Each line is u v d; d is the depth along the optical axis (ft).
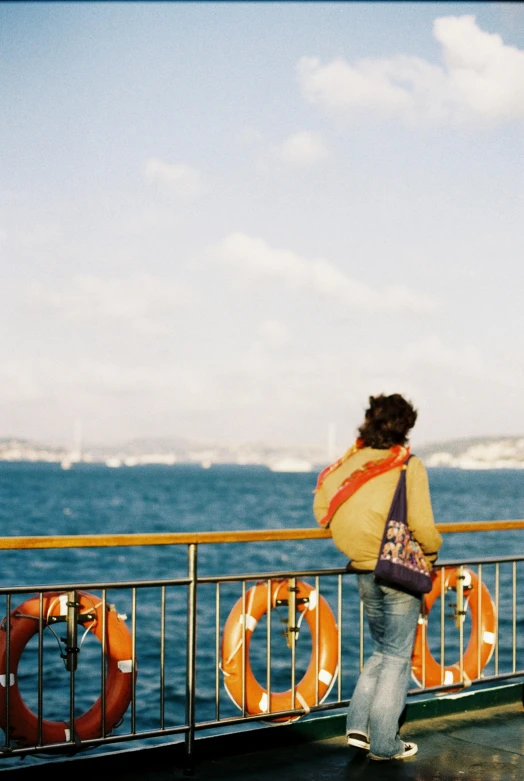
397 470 13.26
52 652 38.65
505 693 17.37
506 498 254.88
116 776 13.41
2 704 13.15
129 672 13.85
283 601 15.37
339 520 13.46
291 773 13.56
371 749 14.03
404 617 13.61
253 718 14.60
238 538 14.07
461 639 17.04
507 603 51.42
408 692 16.16
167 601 56.59
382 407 13.61
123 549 101.45
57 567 85.97
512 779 13.34
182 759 13.91
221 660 15.64
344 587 63.52
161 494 278.26
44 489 306.35
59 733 13.47
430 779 13.32
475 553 96.94
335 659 15.65
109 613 13.92
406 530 13.11
